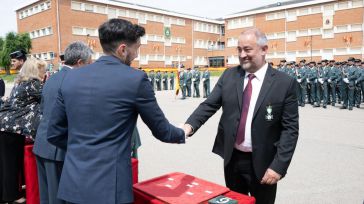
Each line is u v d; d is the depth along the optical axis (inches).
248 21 2039.9
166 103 606.9
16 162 143.5
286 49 1873.8
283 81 88.4
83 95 69.1
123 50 72.6
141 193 80.3
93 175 66.3
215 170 196.7
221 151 98.8
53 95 109.2
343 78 482.6
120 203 66.6
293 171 192.7
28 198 132.7
